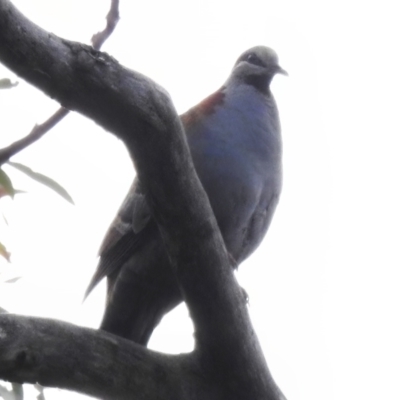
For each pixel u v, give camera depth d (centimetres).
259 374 855
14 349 755
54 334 779
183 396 839
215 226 776
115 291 1023
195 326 831
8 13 629
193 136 1041
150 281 1010
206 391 852
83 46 676
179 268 788
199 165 1025
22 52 650
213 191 1025
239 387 859
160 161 724
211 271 783
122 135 714
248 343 834
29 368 764
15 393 788
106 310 1032
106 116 700
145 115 698
